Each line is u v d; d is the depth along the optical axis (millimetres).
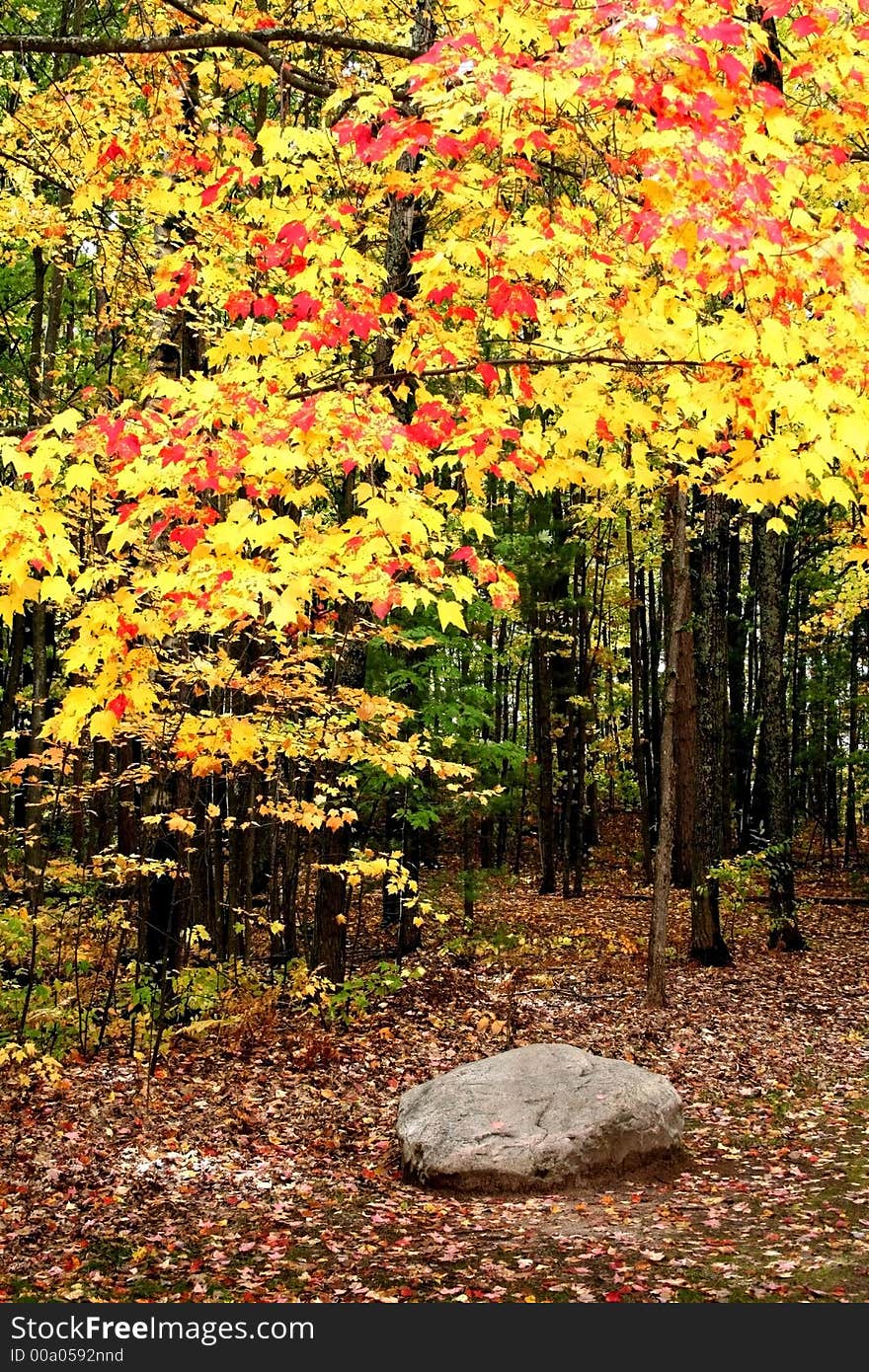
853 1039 9961
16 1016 8516
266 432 3242
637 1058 9258
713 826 13805
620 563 20719
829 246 2760
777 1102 8055
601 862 23344
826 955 13930
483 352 3850
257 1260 4992
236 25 5078
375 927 14984
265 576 3410
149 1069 7961
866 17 2951
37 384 10852
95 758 12648
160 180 4664
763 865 14086
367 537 3322
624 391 3592
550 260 3457
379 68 5496
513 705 26438
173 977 9109
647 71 2561
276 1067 8484
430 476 4090
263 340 3848
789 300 2969
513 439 3482
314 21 5453
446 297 3549
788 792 14539
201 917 11500
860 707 22500
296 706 8250
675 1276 4770
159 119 4859
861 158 3918
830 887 20312
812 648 22422
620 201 3355
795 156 2785
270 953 12039
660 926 11242
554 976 12523
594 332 3631
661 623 24609
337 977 10516
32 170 6078
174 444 3207
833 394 2963
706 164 2508
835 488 3396
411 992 11219
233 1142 6773
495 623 18500
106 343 11719
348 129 3000
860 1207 5664
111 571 3518
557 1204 5836
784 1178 6301
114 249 6750
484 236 3562
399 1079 8453
